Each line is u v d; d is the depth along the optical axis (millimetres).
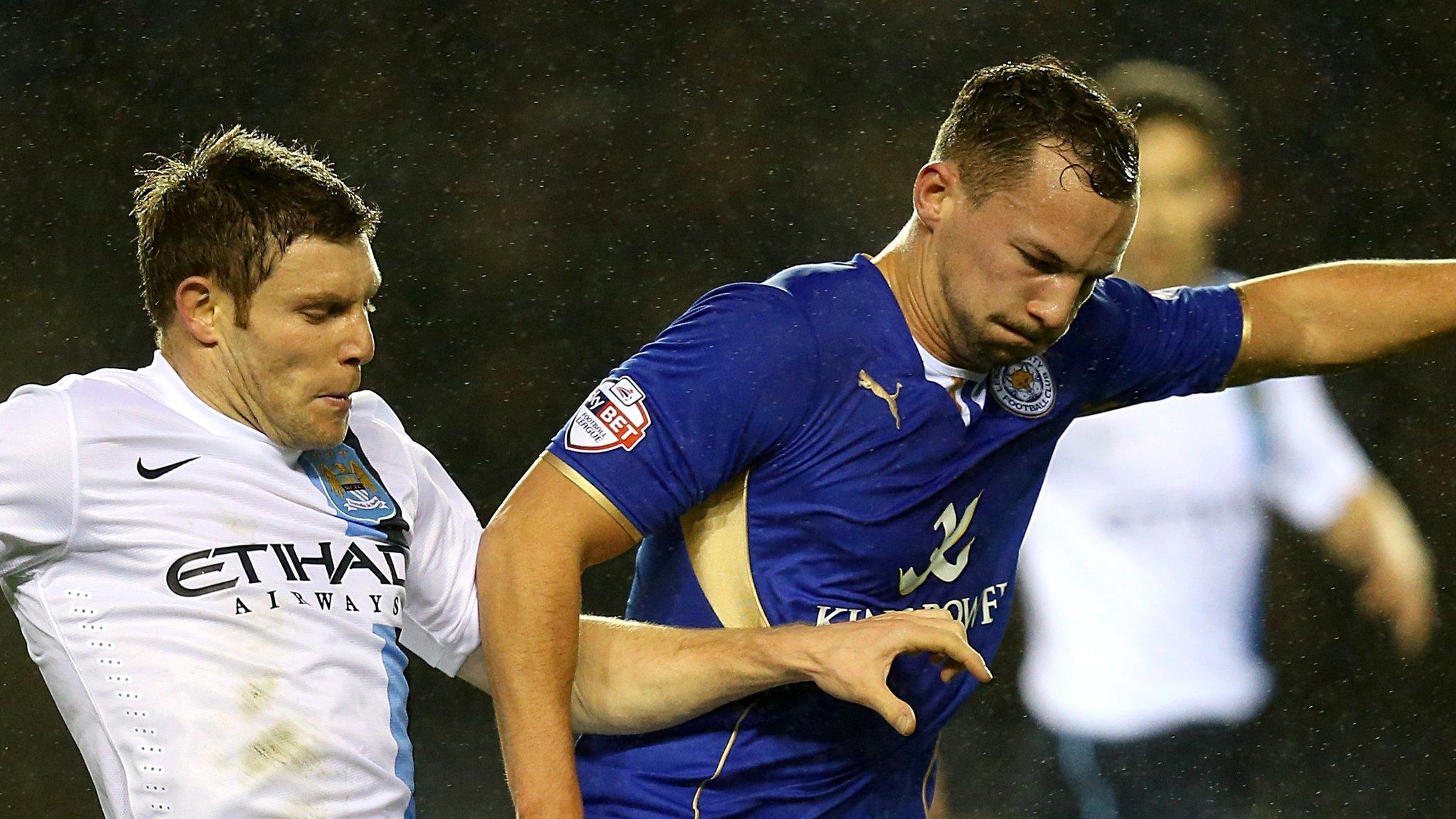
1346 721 20922
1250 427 13688
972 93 7660
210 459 8008
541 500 7715
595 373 25734
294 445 8125
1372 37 26094
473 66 26438
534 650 7574
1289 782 20578
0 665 19672
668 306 26281
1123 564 13562
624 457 7617
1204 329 8984
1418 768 20641
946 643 7457
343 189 7965
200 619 7773
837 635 7535
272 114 25984
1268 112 26375
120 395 7973
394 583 8406
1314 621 21297
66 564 7824
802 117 26828
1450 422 24562
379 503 8508
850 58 26797
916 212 7914
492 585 7711
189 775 7586
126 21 25375
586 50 26609
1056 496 13688
